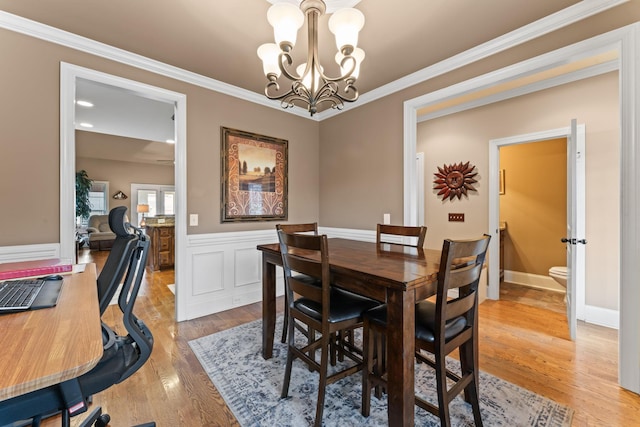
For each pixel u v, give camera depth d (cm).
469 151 358
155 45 224
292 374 186
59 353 62
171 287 388
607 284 266
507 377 182
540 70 202
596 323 269
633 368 166
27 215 198
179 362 199
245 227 318
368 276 128
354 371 148
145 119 434
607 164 265
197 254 281
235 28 203
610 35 169
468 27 200
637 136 161
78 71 216
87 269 147
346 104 338
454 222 372
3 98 190
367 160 324
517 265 410
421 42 219
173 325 262
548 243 385
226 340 232
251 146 321
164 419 146
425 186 401
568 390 168
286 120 354
